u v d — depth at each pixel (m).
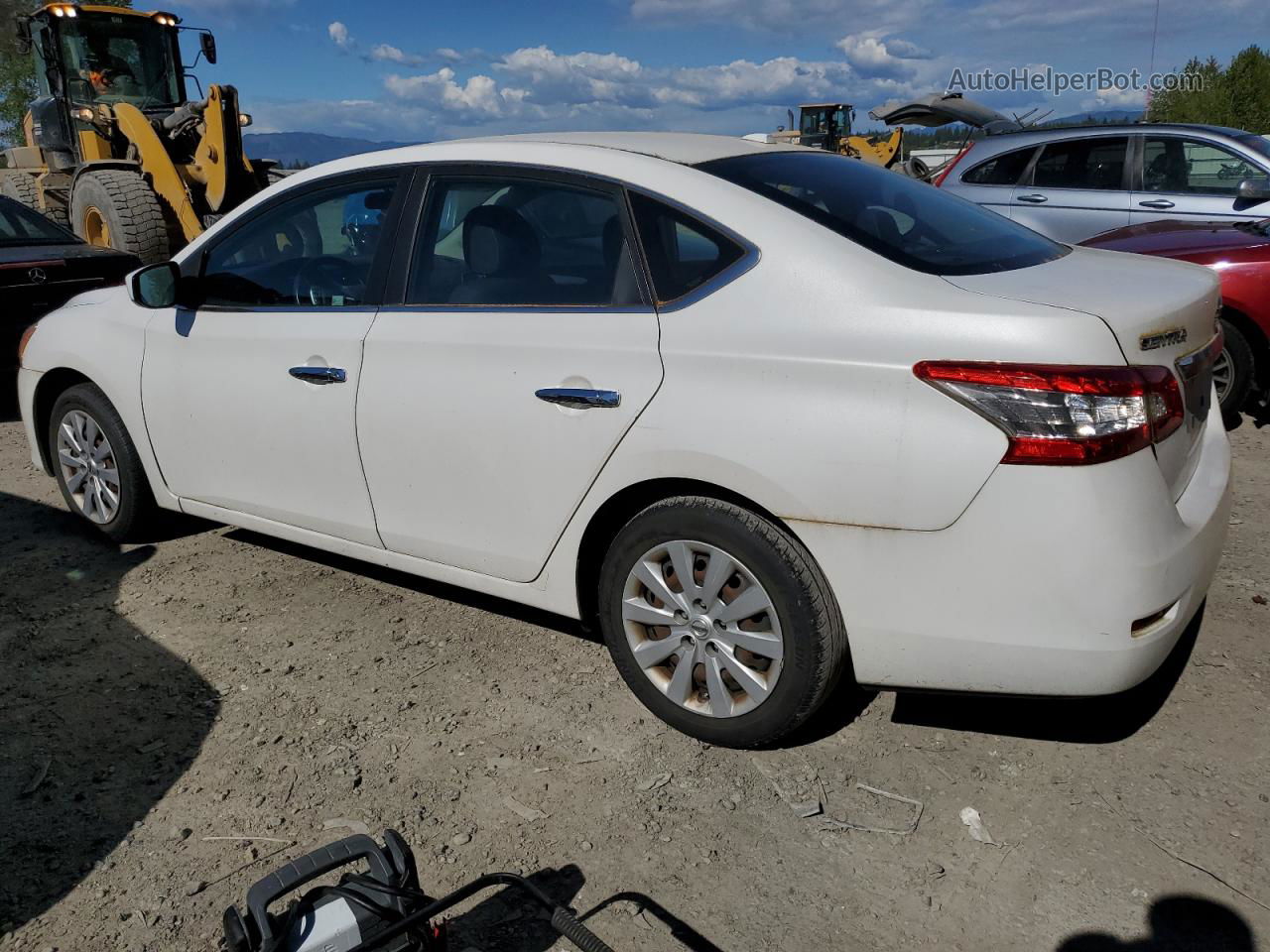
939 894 2.35
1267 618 3.58
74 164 11.47
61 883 2.45
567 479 2.93
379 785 2.80
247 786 2.80
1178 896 2.31
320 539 3.69
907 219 2.96
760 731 2.78
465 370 3.09
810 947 2.21
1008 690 2.48
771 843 2.53
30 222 7.30
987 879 2.39
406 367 3.23
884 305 2.48
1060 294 2.50
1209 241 5.77
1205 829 2.53
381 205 3.42
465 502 3.18
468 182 3.23
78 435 4.50
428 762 2.90
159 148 10.19
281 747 2.99
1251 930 2.21
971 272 2.66
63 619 3.83
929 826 2.58
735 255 2.71
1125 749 2.86
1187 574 2.47
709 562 2.76
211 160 10.42
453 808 2.70
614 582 2.97
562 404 2.88
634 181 2.92
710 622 2.80
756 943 2.22
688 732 2.94
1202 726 2.95
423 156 3.37
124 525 4.42
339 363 3.39
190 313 3.89
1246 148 7.29
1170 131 7.66
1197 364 2.68
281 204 3.71
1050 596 2.35
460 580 3.34
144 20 11.38
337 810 2.70
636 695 3.05
